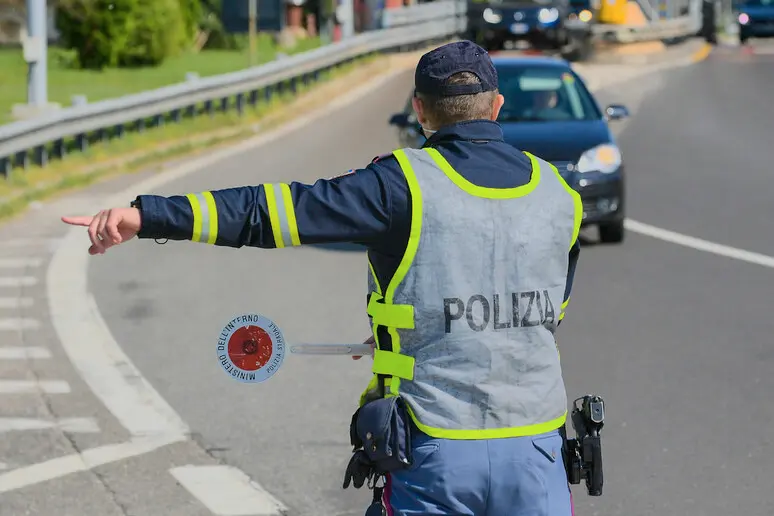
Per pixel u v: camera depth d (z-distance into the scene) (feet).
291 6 238.48
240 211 16.81
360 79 168.76
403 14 200.95
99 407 38.22
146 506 30.32
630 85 164.45
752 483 31.65
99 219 16.58
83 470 32.81
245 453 34.17
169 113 124.47
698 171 96.27
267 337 17.78
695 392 39.50
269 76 140.87
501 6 185.98
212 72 166.61
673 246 66.28
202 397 39.29
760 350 44.70
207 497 30.96
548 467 17.44
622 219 66.54
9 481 31.91
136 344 45.91
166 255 64.18
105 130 107.76
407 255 17.21
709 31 255.50
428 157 17.54
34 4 104.63
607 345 45.47
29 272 59.26
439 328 17.26
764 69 189.78
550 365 17.66
